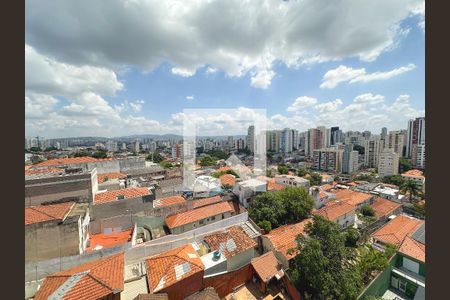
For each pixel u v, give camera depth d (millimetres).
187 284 12688
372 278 15562
